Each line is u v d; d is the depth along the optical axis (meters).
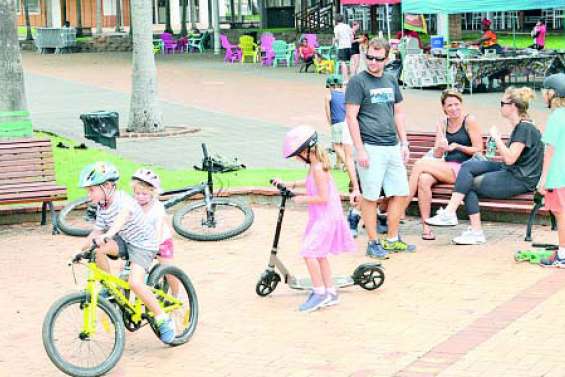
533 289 10.09
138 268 8.64
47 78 36.69
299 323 9.46
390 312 9.62
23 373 8.60
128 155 18.80
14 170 13.95
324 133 21.22
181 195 12.86
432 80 30.50
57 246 12.81
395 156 11.47
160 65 42.84
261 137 20.80
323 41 49.38
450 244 12.02
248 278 11.06
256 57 43.91
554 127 10.61
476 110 24.66
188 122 23.34
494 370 7.96
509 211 12.63
